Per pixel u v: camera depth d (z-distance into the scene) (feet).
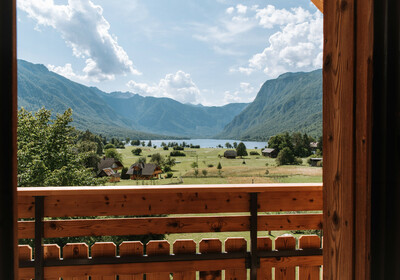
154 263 5.20
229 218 5.46
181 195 5.39
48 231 5.13
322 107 2.96
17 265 1.85
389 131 2.15
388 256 2.15
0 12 1.78
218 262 5.33
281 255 5.42
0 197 1.77
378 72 2.21
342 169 2.66
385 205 2.17
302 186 5.49
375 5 2.23
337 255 2.73
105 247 5.18
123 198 5.31
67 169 50.65
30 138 50.78
